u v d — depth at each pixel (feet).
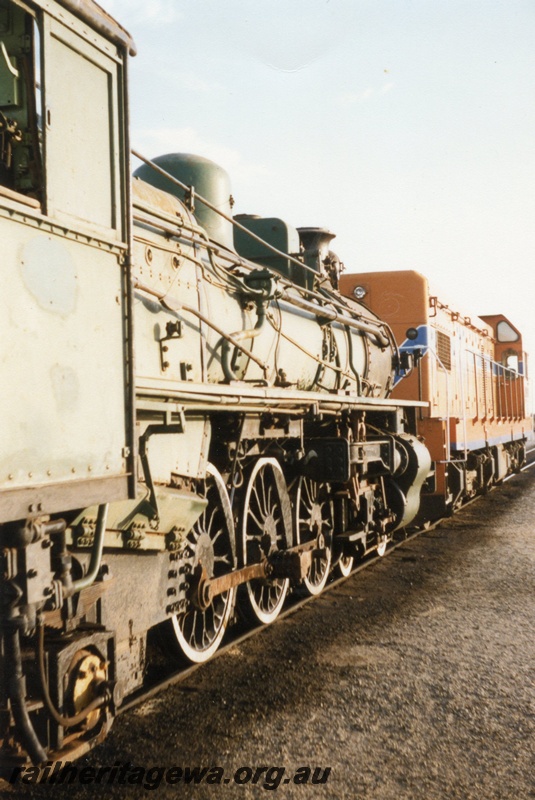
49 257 9.88
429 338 38.17
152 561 14.51
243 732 13.82
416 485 31.63
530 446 111.75
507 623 20.74
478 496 52.03
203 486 17.30
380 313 38.68
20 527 9.50
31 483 9.37
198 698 15.43
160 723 14.19
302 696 15.57
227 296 19.30
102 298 11.03
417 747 13.28
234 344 17.51
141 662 14.17
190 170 21.09
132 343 11.55
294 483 23.65
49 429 9.70
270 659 17.93
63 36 10.48
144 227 15.78
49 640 10.93
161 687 15.78
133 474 11.43
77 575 11.51
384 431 31.27
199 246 18.31
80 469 10.30
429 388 37.68
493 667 17.24
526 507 45.75
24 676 10.12
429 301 38.86
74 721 10.62
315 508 24.89
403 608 22.54
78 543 11.75
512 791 11.76
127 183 11.78
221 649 18.34
